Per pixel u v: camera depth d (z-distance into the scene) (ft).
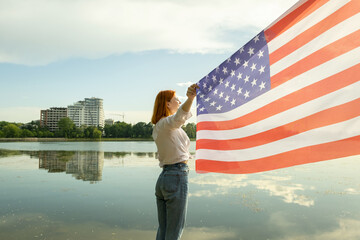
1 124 554.05
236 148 7.95
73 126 428.56
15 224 15.30
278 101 7.41
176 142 7.38
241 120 7.93
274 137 7.40
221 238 13.12
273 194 21.27
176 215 7.21
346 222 14.89
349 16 6.53
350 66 6.41
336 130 6.48
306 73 7.02
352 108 6.33
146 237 13.52
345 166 36.70
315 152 6.75
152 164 44.27
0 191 23.86
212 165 8.21
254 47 7.96
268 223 14.98
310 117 6.87
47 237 13.46
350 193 21.16
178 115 6.93
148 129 420.77
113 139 395.55
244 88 8.03
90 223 15.44
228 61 8.38
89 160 52.65
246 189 23.22
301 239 12.89
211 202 19.21
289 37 7.36
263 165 7.50
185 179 7.39
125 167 40.29
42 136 422.41
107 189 24.45
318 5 7.02
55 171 36.52
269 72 7.64
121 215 16.87
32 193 23.04
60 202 19.99
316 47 6.95
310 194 21.06
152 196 21.67
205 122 8.51
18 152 81.46
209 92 8.60
